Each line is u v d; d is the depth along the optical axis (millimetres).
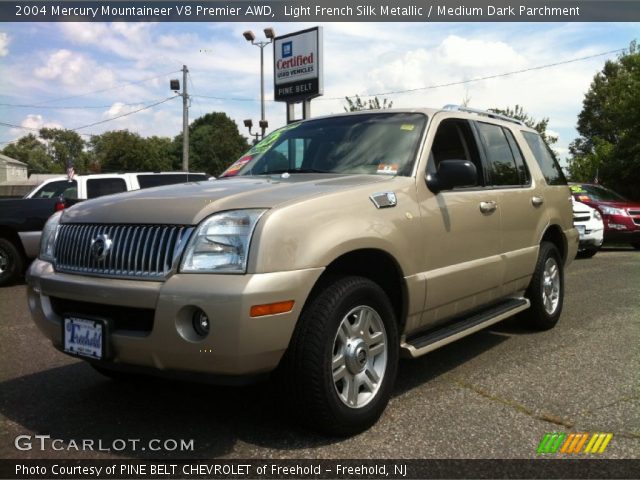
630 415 3465
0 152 89125
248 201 3037
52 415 3518
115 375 4070
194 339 2809
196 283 2803
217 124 84438
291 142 4547
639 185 25078
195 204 3047
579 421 3381
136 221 3100
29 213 9266
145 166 73438
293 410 3062
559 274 5672
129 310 3047
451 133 4406
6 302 7551
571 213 6047
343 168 4043
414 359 4637
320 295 3049
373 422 3273
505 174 4938
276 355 2865
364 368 3254
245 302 2721
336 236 3076
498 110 30016
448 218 3939
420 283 3650
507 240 4711
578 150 54562
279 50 19875
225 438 3162
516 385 3990
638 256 12594
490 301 4621
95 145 96125
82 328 3148
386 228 3398
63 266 3369
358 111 4652
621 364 4453
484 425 3318
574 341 5145
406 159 3902
